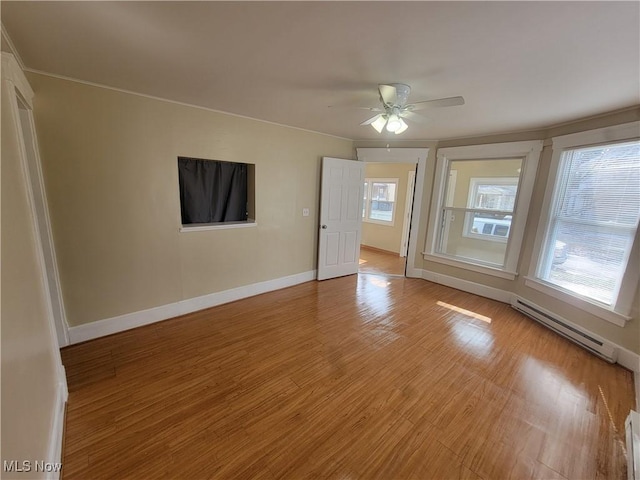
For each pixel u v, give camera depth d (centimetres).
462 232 428
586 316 275
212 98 265
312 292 400
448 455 160
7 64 136
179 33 154
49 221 228
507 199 379
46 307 169
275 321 310
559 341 284
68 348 248
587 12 125
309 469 150
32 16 138
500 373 231
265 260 387
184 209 327
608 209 266
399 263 580
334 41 158
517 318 333
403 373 228
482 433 175
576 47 154
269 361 239
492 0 118
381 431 174
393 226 663
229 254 347
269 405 191
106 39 161
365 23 140
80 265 247
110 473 144
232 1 125
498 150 371
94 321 261
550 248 327
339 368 232
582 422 184
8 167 125
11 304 106
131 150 259
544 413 191
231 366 231
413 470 151
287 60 183
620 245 255
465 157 405
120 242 265
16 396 101
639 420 173
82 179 238
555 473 151
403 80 207
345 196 450
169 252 298
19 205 138
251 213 372
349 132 405
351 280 460
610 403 201
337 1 123
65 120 224
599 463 157
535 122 308
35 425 121
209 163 338
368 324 309
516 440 170
